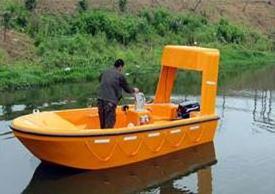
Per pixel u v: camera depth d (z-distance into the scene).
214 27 32.66
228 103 16.42
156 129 10.33
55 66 21.31
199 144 11.52
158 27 29.33
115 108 10.36
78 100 16.14
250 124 13.56
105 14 26.69
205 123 11.40
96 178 9.44
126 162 10.09
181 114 12.06
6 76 18.56
